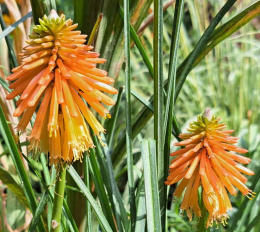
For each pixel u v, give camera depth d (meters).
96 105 0.43
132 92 0.55
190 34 1.46
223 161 0.48
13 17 0.67
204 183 0.47
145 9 0.58
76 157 0.42
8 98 0.42
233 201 0.91
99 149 0.56
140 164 0.79
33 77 0.42
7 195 0.66
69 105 0.41
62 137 0.42
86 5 0.55
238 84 1.27
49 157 0.42
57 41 0.42
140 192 0.52
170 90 0.51
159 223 0.45
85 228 0.61
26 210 0.67
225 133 0.50
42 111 0.41
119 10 0.56
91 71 0.42
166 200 0.53
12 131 0.65
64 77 0.42
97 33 0.56
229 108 1.26
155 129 0.51
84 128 0.43
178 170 0.49
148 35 1.15
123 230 0.56
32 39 0.43
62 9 1.20
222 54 1.28
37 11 0.54
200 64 1.32
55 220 0.43
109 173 0.57
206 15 1.23
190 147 0.50
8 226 0.64
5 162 0.71
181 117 1.24
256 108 1.22
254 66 1.28
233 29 0.55
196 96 1.23
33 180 0.92
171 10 1.17
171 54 0.51
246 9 0.54
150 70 0.56
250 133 1.06
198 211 0.48
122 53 0.59
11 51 0.55
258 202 0.82
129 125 0.51
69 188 0.57
